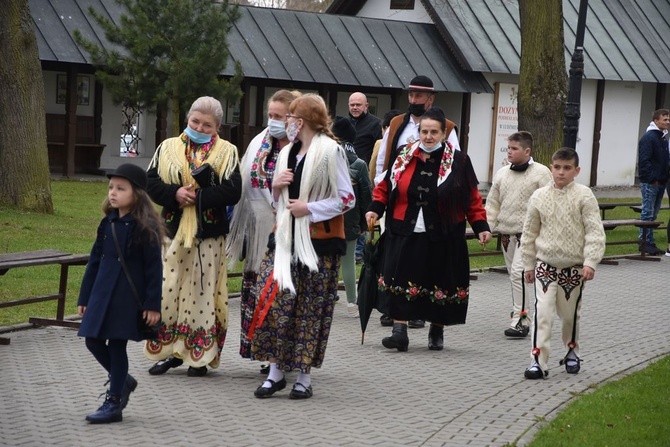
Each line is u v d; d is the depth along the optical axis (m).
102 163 33.28
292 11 34.28
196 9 27.50
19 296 12.32
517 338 11.14
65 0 30.19
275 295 7.93
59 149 31.94
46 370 8.73
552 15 22.89
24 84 20.56
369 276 10.30
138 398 7.93
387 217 10.27
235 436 6.98
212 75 27.08
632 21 40.84
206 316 8.60
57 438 6.75
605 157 39.56
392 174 10.20
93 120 32.88
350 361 9.70
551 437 7.08
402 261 10.05
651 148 18.45
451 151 10.11
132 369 8.91
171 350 8.63
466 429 7.34
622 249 19.81
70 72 29.78
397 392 8.49
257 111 34.94
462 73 35.62
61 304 10.70
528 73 23.05
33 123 20.70
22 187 20.67
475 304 13.37
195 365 8.59
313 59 33.00
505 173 11.55
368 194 11.70
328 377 8.98
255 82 33.19
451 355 10.16
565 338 9.45
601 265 17.58
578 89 18.28
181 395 8.08
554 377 9.24
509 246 11.43
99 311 7.03
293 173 8.06
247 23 32.97
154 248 7.09
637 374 9.31
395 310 10.11
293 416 7.58
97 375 8.61
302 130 8.12
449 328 11.66
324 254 8.07
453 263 10.09
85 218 20.66
